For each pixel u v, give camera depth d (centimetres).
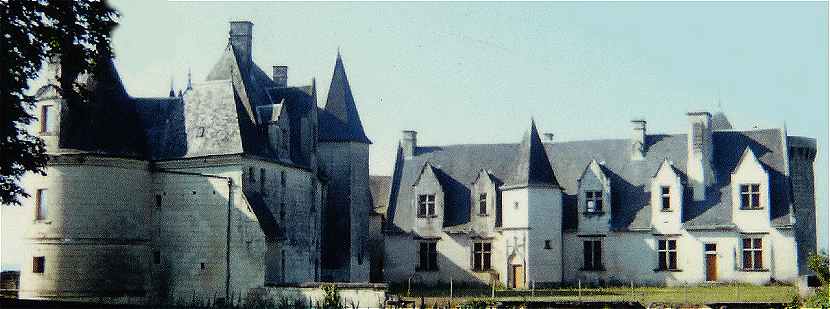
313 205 4850
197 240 4172
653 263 5581
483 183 5909
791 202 5450
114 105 4288
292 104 4850
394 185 6175
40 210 4144
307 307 3794
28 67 3047
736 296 4506
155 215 4269
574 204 5803
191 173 4222
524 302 3716
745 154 5519
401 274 5969
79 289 4062
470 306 3706
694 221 5544
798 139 5762
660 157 5800
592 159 5928
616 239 5659
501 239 5759
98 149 4147
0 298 3123
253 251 4056
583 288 5416
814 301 3281
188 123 4338
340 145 5391
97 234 4100
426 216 5975
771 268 5378
